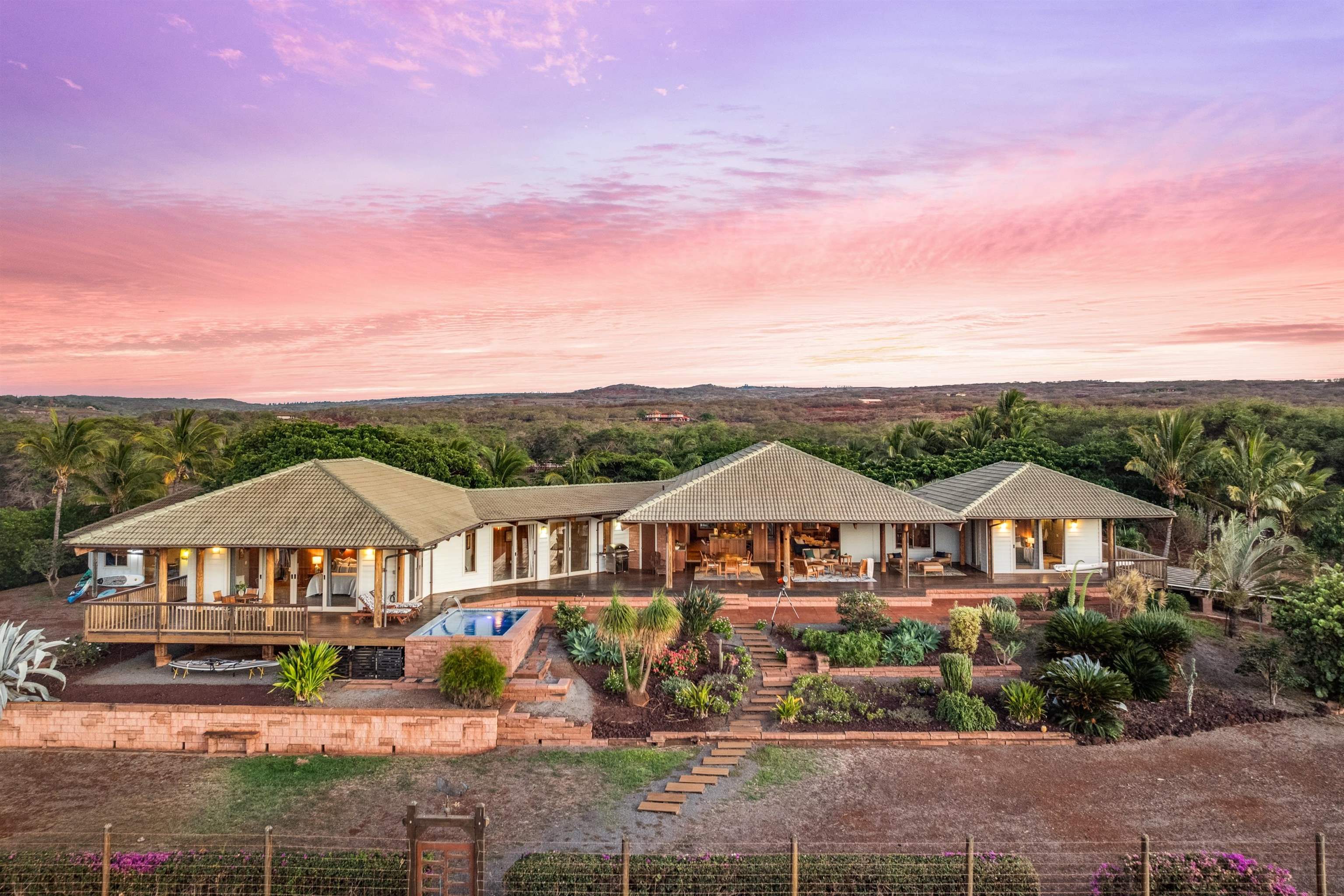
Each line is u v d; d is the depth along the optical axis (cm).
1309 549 3512
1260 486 3744
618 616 1944
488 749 1773
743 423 12375
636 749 1777
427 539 2231
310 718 1792
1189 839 1405
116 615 2136
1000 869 1151
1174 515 2895
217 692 1977
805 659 2231
